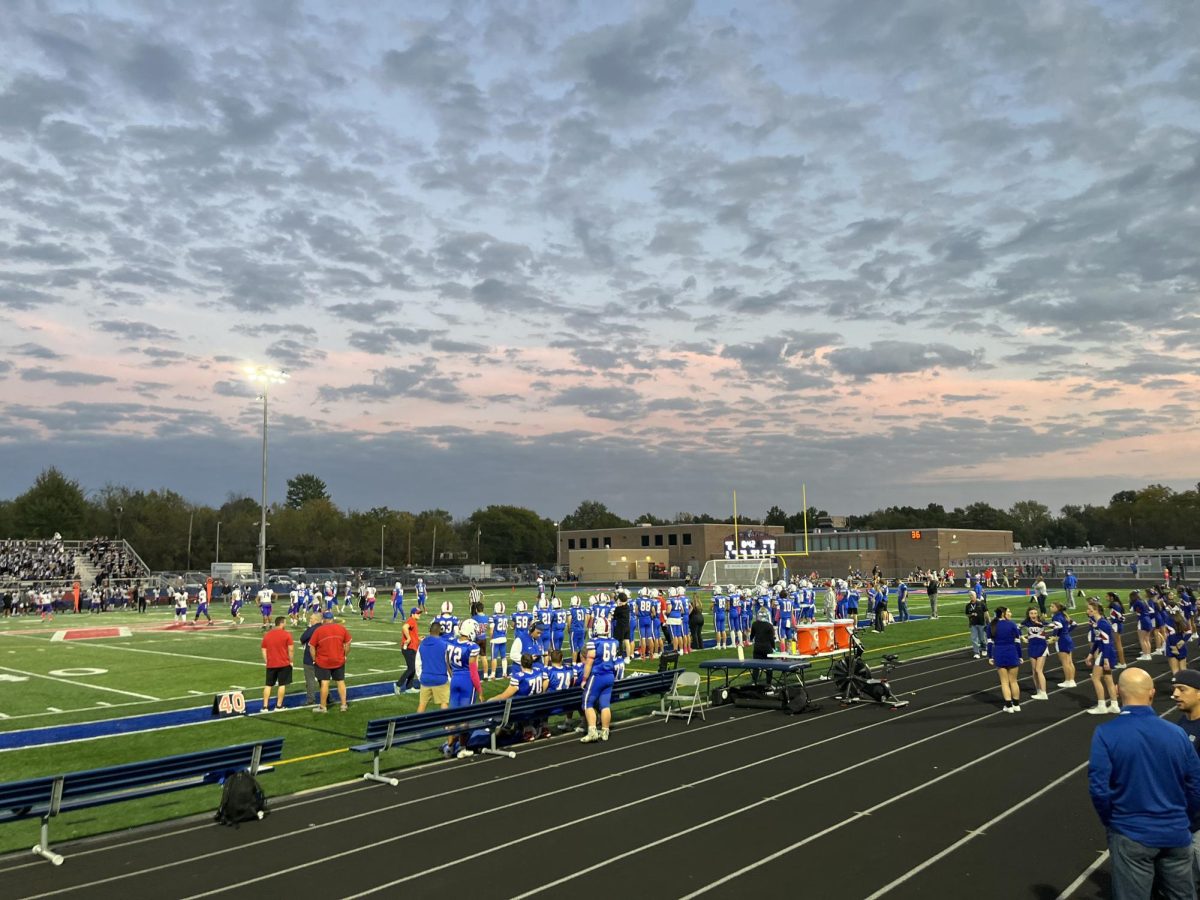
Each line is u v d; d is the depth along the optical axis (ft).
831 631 75.92
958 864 23.91
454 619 54.34
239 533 342.85
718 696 52.01
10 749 41.42
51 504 278.67
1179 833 15.71
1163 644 74.38
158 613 159.43
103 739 43.55
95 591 165.99
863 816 28.48
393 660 76.95
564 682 44.86
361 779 34.78
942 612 134.10
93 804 26.94
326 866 24.81
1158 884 16.58
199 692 58.90
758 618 55.01
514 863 24.63
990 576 211.82
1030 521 477.77
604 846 25.90
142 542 316.60
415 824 28.63
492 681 63.41
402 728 34.96
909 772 34.32
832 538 299.38
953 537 280.92
